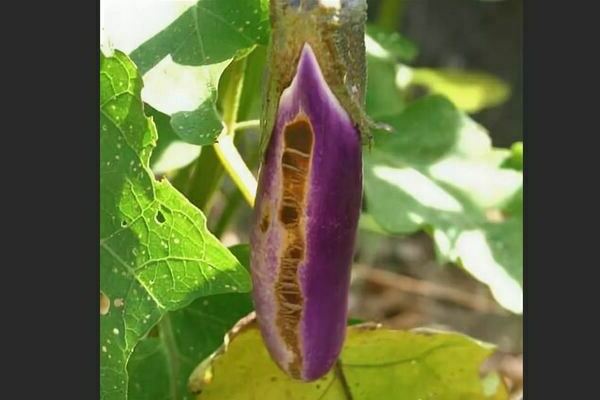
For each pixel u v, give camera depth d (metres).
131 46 0.84
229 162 0.90
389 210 1.05
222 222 1.13
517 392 1.33
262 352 0.90
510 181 1.10
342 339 0.81
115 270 0.84
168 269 0.84
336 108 0.76
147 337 0.96
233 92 0.91
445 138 1.12
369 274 1.50
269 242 0.79
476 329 1.48
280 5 0.76
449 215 1.06
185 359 0.96
